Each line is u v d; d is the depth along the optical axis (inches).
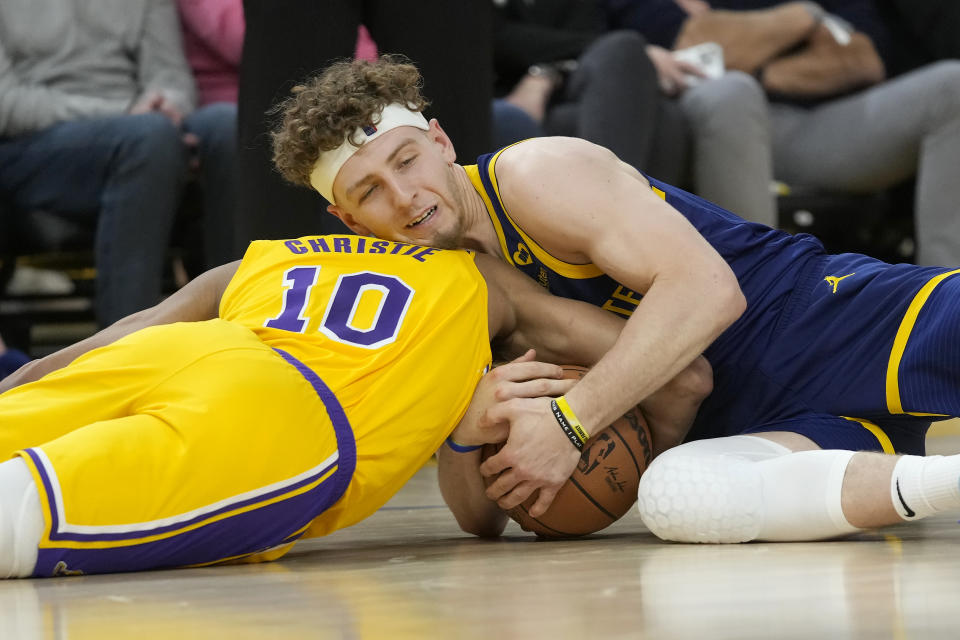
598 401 222.7
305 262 234.7
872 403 235.0
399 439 216.2
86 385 201.5
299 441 197.9
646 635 122.6
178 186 484.1
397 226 241.4
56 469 180.9
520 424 222.4
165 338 204.8
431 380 219.9
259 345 206.8
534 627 129.3
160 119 473.4
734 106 540.7
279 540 202.8
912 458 201.2
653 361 222.1
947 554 185.2
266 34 345.4
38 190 481.7
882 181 577.6
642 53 513.0
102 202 473.4
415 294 225.9
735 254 254.1
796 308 248.7
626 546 215.8
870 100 573.9
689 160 554.9
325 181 245.4
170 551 190.4
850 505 203.2
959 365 223.0
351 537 263.7
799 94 605.9
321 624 135.6
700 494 210.8
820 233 605.9
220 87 541.6
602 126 506.0
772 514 209.8
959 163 547.5
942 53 620.7
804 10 602.9
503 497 230.2
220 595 162.1
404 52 348.8
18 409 198.5
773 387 245.8
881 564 173.9
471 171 251.8
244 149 354.9
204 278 248.5
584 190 232.8
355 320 220.8
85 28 511.8
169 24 529.0
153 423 189.9
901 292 235.3
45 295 534.6
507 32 542.3
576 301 243.3
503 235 248.7
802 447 229.5
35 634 133.1
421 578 176.9
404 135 240.2
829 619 129.0
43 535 179.0
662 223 229.0
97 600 159.5
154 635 130.4
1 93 482.9
